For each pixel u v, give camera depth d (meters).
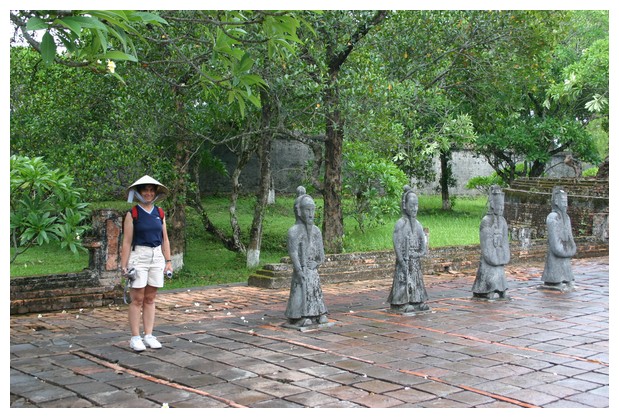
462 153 31.92
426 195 31.50
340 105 13.20
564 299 10.58
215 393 5.41
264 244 18.69
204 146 19.86
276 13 5.61
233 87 6.00
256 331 8.08
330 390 5.50
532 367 6.26
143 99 13.16
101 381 5.81
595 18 25.28
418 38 16.20
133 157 12.98
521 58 17.28
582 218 18.86
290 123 14.84
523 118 26.14
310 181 16.34
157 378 5.91
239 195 25.11
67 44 4.34
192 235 19.89
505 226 10.62
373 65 13.85
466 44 16.39
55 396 5.37
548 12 16.38
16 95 14.13
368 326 8.38
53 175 8.38
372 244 16.95
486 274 10.50
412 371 6.11
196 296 11.02
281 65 12.06
